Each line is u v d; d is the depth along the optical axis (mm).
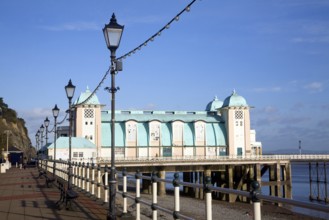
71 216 13211
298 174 168500
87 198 18219
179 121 96438
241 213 18594
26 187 25250
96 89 22156
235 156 84812
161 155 94312
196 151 96750
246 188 83938
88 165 20031
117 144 91750
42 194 20812
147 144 93750
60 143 79562
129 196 12133
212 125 100000
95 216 13180
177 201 8141
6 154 75562
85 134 88875
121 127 94062
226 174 82875
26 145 147875
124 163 74062
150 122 94812
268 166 86812
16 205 16156
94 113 90000
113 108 12219
